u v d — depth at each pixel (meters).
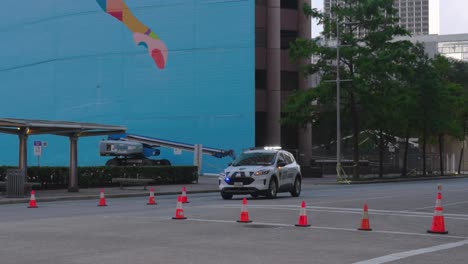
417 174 72.44
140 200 27.58
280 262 9.84
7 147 69.44
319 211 19.66
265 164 25.98
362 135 72.62
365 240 12.81
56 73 66.75
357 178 53.59
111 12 64.25
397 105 55.56
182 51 61.25
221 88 59.84
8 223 15.62
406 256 10.64
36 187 33.25
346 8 54.09
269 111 61.75
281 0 65.56
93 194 30.05
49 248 11.16
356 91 52.50
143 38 62.78
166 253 10.67
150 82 62.34
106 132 32.72
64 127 29.94
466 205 23.27
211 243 12.01
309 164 65.00
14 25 69.81
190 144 60.44
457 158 92.62
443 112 64.94
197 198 28.28
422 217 18.30
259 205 21.89
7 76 70.06
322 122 55.91
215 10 60.25
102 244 11.73
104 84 64.31
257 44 62.06
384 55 52.28
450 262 10.09
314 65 54.31
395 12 54.69
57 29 66.88
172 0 61.88
